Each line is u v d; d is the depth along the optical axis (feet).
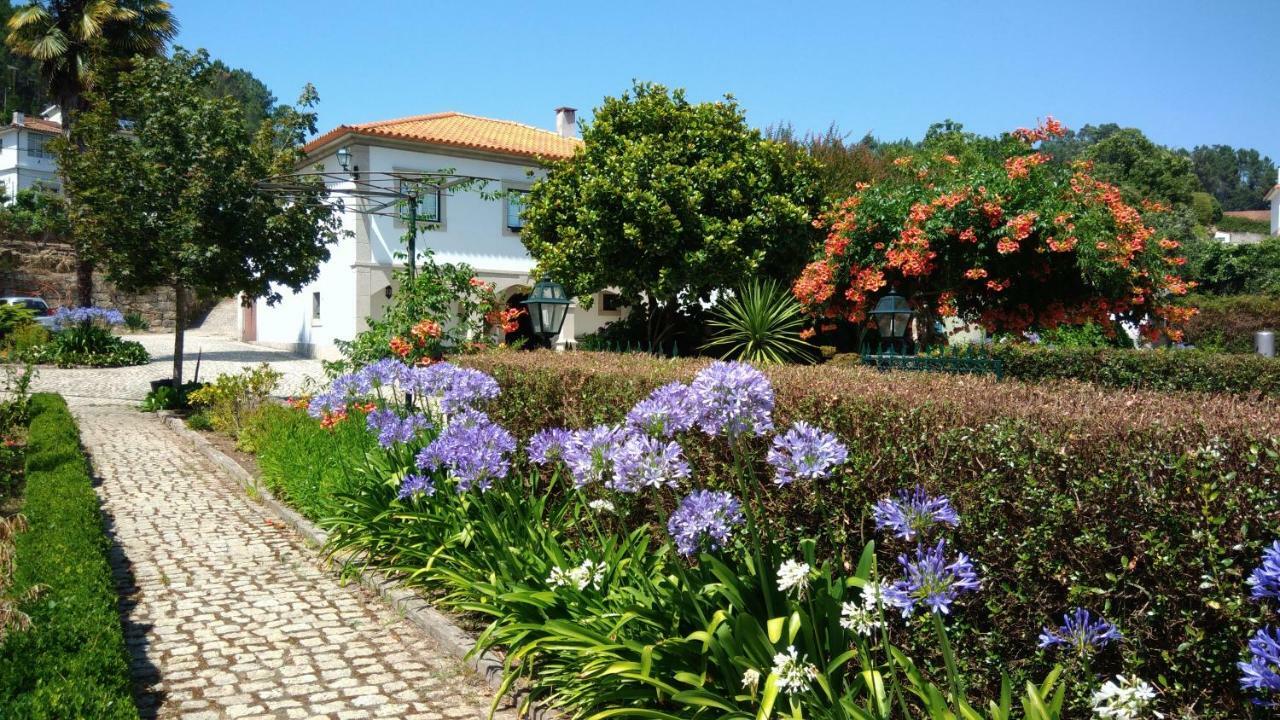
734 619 9.44
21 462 28.73
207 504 25.45
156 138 43.91
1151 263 32.53
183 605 16.34
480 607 13.70
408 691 12.43
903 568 9.98
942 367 27.40
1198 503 7.43
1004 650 8.98
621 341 56.95
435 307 34.24
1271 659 5.82
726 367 9.62
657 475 10.03
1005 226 31.53
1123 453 8.09
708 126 54.95
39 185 122.42
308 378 38.19
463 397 16.33
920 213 32.58
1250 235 214.07
